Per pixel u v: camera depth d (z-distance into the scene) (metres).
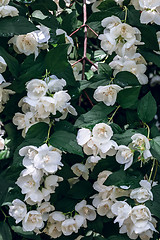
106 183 0.84
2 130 0.94
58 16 1.04
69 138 0.84
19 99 0.89
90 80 0.91
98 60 1.02
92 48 1.07
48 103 0.83
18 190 0.87
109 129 0.83
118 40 0.90
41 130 0.85
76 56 1.02
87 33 1.03
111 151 0.85
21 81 0.86
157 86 1.18
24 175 0.82
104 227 0.91
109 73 0.91
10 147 0.92
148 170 0.87
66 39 0.92
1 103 0.91
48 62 0.85
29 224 0.85
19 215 0.85
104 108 0.88
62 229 0.88
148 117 0.87
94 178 0.88
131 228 0.85
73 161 0.90
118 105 0.89
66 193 0.89
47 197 0.86
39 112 0.84
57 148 0.83
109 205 0.87
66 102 0.86
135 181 0.83
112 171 0.87
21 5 0.96
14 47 0.91
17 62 0.87
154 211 0.83
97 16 0.92
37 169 0.82
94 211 0.89
